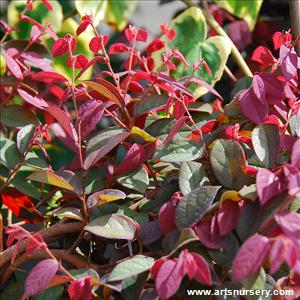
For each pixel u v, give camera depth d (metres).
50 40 0.98
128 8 1.00
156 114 0.81
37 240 0.65
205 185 0.68
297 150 0.66
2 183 0.83
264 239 0.60
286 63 0.71
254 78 0.71
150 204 0.72
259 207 0.65
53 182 0.70
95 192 0.74
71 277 0.65
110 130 0.75
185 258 0.62
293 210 0.66
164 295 0.61
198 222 0.66
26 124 0.85
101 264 0.76
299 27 0.82
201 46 0.92
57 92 0.99
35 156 0.79
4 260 0.73
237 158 0.68
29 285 0.63
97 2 0.98
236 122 0.75
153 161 0.74
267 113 0.70
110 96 0.74
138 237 0.69
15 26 0.90
